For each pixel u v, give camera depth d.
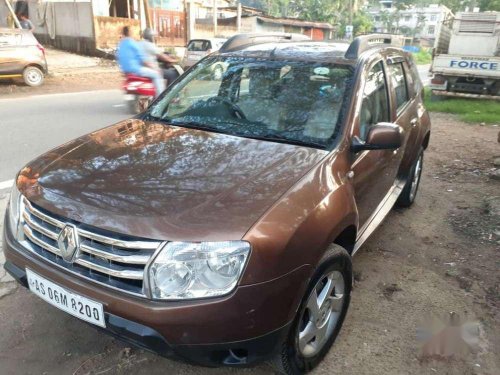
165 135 3.05
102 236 2.11
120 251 2.09
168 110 3.55
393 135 2.85
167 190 2.31
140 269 2.07
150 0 24.47
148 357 2.71
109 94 12.36
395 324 3.12
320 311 2.57
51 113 9.35
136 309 2.04
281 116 3.14
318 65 3.40
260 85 3.39
